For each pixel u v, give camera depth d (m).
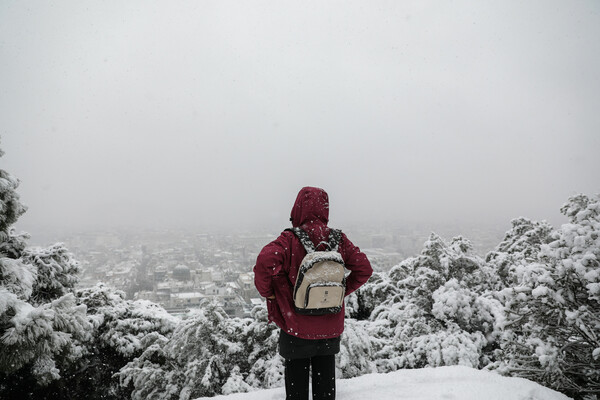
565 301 3.11
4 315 3.98
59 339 4.07
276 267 2.02
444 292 5.36
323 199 2.30
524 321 3.29
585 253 3.09
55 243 5.86
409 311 5.52
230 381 4.27
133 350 5.56
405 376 2.77
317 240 2.16
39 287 5.39
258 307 5.14
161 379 4.59
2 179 4.70
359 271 2.26
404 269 6.75
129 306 6.44
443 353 4.66
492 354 5.02
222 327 4.75
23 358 3.80
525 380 2.66
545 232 6.82
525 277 3.31
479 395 2.42
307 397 2.18
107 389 5.34
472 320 5.23
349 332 4.37
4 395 4.62
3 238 4.88
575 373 3.00
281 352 2.16
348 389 2.58
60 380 5.04
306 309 2.00
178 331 4.68
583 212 3.24
